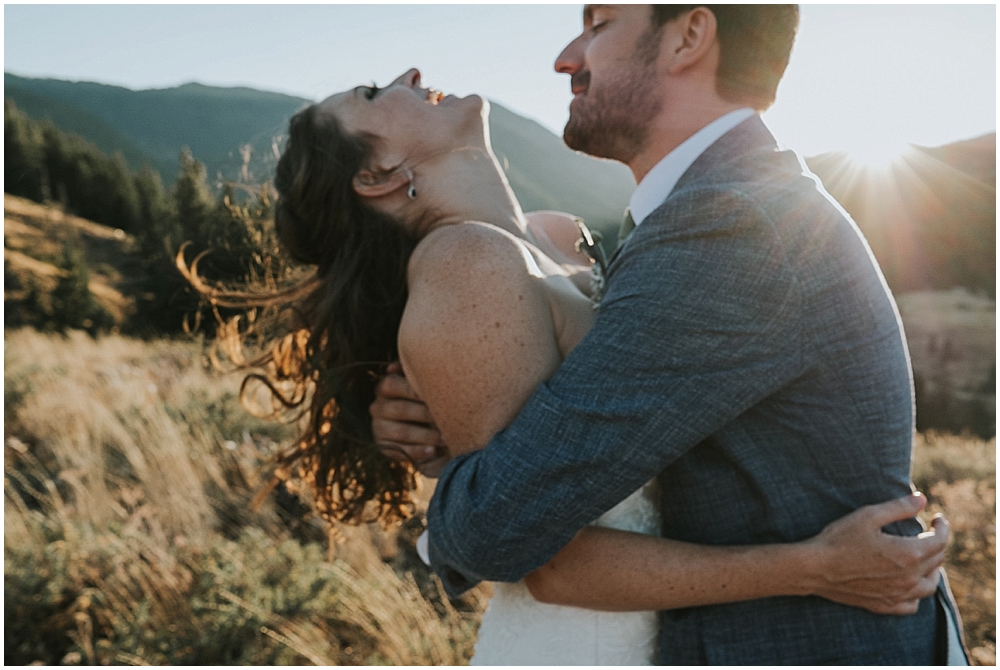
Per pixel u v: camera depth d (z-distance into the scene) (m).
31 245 31.55
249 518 4.21
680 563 1.18
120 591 3.32
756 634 1.20
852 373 1.16
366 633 3.23
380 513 1.96
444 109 1.70
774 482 1.19
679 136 1.33
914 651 1.18
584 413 1.10
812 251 1.15
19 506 4.12
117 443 5.15
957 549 4.20
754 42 1.30
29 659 3.00
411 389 1.58
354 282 1.67
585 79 1.46
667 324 1.10
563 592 1.24
